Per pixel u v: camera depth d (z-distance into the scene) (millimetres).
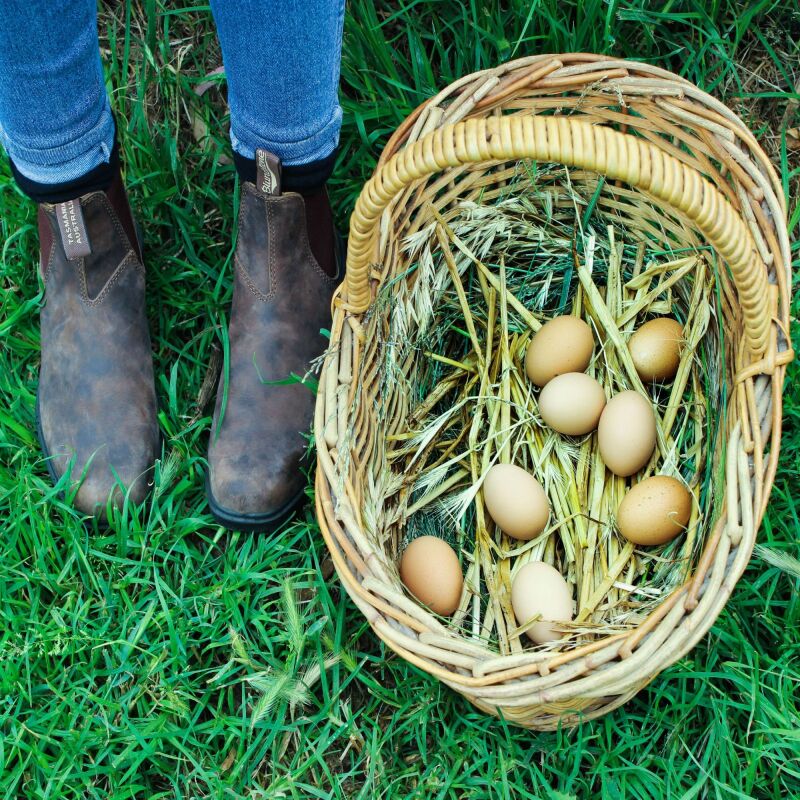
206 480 1461
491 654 1146
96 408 1439
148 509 1496
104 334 1440
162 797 1350
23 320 1580
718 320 1368
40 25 1029
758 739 1276
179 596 1458
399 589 1276
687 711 1302
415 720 1356
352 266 1201
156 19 1654
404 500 1435
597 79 1306
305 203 1327
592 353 1481
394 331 1428
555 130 1005
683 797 1227
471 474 1498
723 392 1316
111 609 1434
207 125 1637
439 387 1521
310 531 1481
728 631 1353
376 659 1377
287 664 1313
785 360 1183
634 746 1328
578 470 1457
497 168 1461
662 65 1649
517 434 1512
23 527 1442
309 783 1379
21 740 1339
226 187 1658
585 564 1388
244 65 1098
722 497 1238
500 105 1358
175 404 1530
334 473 1221
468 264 1529
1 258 1601
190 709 1411
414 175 1054
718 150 1293
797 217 1521
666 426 1423
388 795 1312
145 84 1623
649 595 1334
